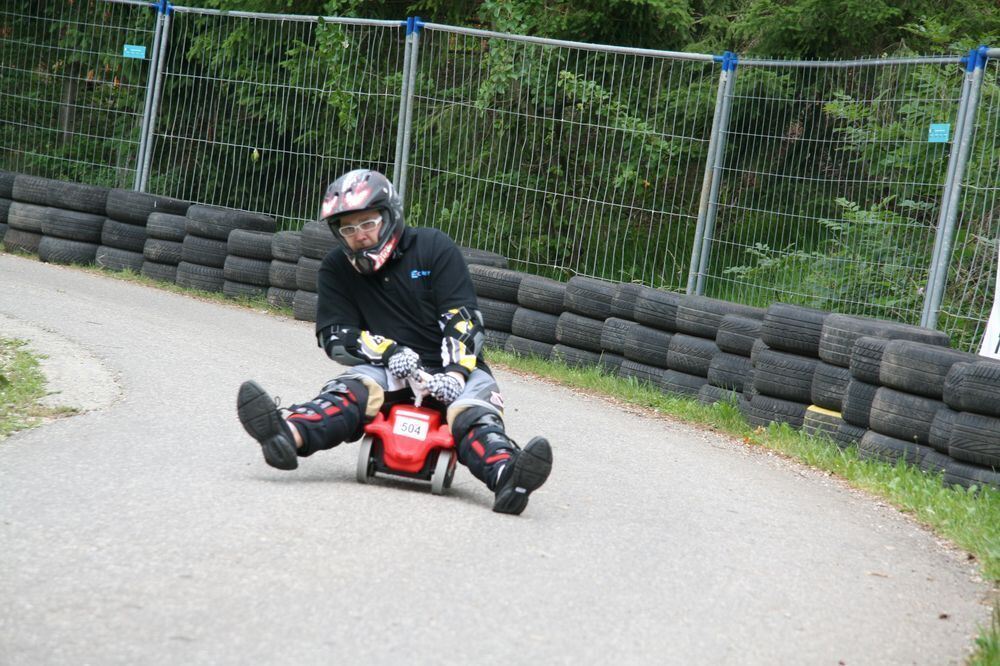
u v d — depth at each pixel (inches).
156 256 866.1
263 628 217.2
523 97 804.6
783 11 928.3
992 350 559.5
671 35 996.6
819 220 675.4
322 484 337.4
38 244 905.5
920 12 938.7
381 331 352.5
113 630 209.3
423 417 339.0
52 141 997.8
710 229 714.8
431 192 829.2
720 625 255.0
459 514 317.4
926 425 472.1
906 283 629.0
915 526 394.9
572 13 964.6
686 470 449.4
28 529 266.8
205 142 929.5
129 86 975.6
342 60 858.8
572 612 248.1
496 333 724.0
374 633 220.4
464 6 1013.2
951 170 601.6
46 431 384.2
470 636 225.1
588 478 407.8
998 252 571.2
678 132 833.5
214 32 969.5
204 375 521.7
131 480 324.2
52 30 990.4
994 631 265.1
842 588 301.6
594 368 670.5
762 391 558.3
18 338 545.0
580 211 778.2
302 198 886.4
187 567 248.2
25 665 190.4
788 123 699.4
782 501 409.1
